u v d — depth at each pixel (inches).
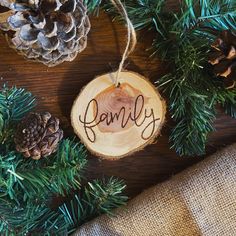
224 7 15.6
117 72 15.7
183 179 16.4
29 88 16.3
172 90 16.0
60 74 16.4
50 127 14.5
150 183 17.0
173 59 15.9
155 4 15.6
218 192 16.2
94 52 16.4
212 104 16.3
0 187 15.5
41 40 13.9
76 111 16.0
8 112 15.4
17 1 13.7
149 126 16.3
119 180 16.9
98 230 16.4
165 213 16.3
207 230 16.3
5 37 15.6
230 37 14.8
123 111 16.2
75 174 15.9
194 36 15.8
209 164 16.4
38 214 15.8
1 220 15.1
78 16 14.2
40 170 15.4
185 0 15.5
